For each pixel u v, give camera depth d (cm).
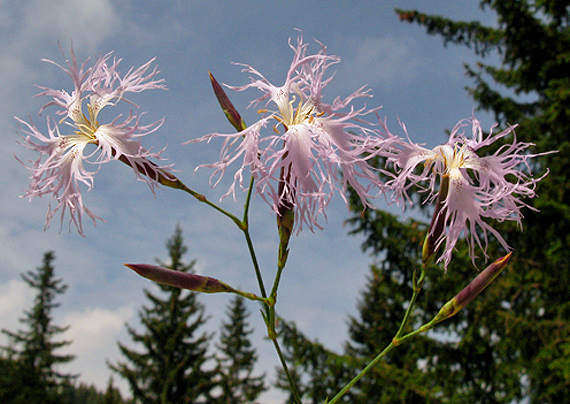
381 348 1688
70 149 185
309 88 190
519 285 897
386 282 1095
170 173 174
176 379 1903
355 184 180
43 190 179
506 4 930
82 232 179
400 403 948
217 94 194
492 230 193
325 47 191
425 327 186
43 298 2823
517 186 194
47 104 187
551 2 967
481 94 1147
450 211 194
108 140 173
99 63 192
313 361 1093
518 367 898
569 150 877
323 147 174
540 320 980
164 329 1994
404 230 975
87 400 4919
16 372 2441
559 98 884
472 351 965
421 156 199
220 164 164
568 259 907
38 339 2661
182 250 2255
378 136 187
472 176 221
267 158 171
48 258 2920
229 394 2275
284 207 172
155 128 173
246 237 191
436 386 943
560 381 822
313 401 1347
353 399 1200
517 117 1105
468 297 177
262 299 181
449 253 191
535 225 851
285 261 180
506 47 1044
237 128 192
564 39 951
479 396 992
